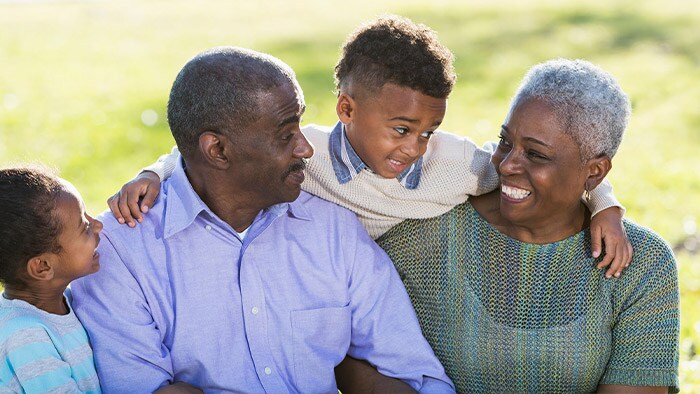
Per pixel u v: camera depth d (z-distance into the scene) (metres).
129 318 2.88
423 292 3.21
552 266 3.05
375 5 17.56
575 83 2.81
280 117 2.83
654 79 11.80
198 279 2.92
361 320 3.10
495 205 3.15
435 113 3.09
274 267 3.00
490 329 3.09
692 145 9.28
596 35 14.37
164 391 2.82
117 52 14.09
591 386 3.09
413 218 3.18
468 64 12.72
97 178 8.20
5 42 14.80
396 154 3.12
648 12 15.95
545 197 2.89
